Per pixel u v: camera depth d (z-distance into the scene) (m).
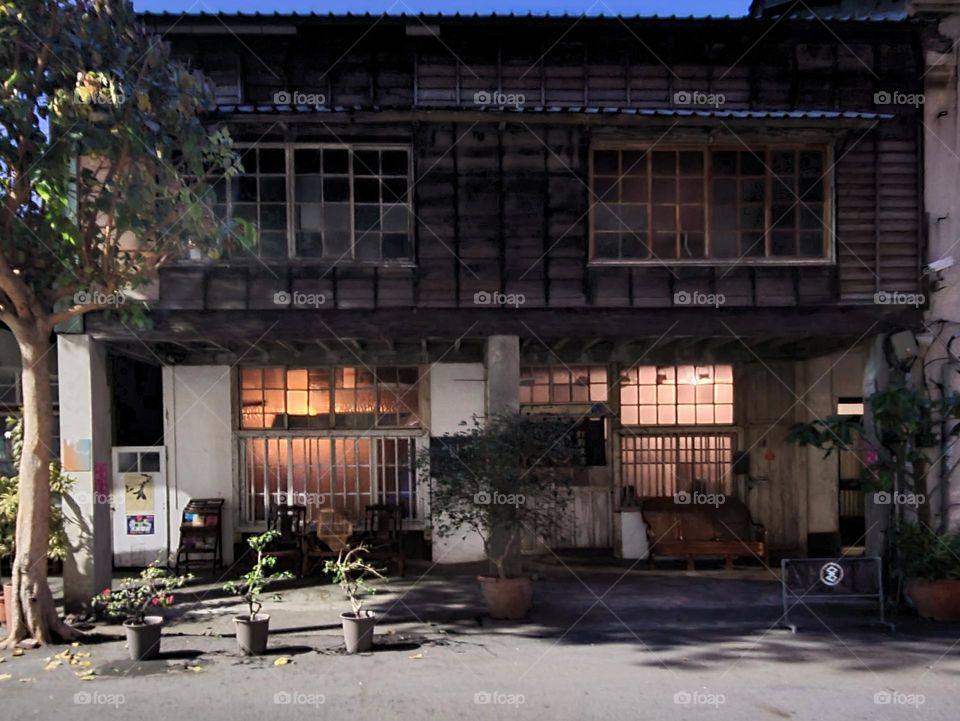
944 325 8.66
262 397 10.71
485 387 10.48
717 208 8.60
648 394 10.98
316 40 8.82
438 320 8.31
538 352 10.53
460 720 5.10
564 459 7.58
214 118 7.83
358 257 8.35
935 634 7.05
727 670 6.10
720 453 10.95
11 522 7.74
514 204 8.40
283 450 10.70
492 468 7.39
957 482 8.61
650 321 8.45
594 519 10.84
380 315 8.27
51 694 5.57
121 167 6.46
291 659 6.38
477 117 8.08
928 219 8.73
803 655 6.47
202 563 10.12
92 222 6.73
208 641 6.89
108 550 8.22
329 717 5.15
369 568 7.25
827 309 8.57
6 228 6.43
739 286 8.52
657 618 7.65
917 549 7.71
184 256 8.17
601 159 8.55
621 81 8.98
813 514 10.82
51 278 6.84
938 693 5.60
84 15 6.15
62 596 8.52
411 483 10.75
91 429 7.99
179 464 10.36
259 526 10.54
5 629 7.30
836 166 8.62
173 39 8.68
